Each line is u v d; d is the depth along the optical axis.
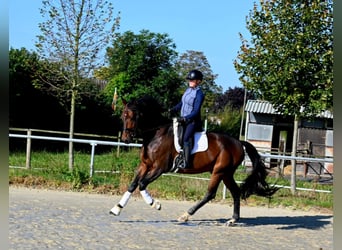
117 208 9.69
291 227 10.38
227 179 10.12
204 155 9.68
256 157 10.27
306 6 15.72
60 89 16.64
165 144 9.50
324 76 15.34
